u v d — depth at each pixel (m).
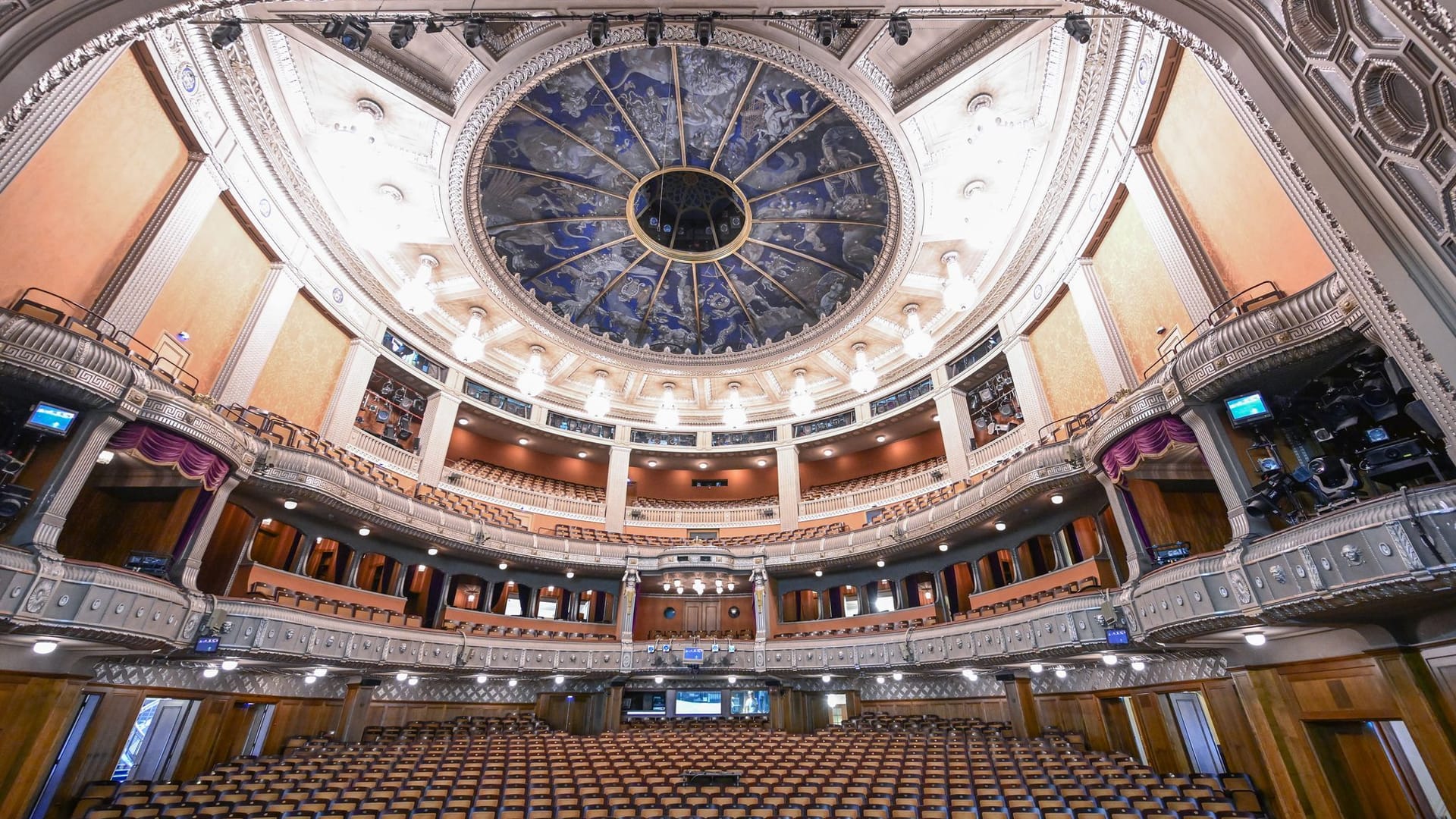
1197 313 11.28
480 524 19.23
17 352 8.68
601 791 9.95
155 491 11.92
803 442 25.58
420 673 16.27
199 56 12.02
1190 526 11.39
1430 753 7.56
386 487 16.58
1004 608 15.68
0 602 7.90
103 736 11.16
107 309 10.96
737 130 17.12
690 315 23.53
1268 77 3.48
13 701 9.38
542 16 6.33
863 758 12.09
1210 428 9.70
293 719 15.11
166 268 12.03
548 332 22.27
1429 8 2.52
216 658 11.82
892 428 24.45
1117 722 14.27
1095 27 12.11
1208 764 12.20
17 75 3.30
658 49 14.82
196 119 12.47
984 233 17.75
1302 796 9.42
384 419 20.83
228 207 14.08
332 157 15.63
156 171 12.04
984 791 9.85
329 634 13.48
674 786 10.46
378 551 17.77
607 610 22.28
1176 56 11.18
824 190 18.59
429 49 13.63
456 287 20.33
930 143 15.67
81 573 8.87
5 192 9.30
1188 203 11.81
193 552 11.63
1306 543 7.53
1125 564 13.97
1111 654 12.52
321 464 14.54
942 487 21.05
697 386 25.83
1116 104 12.95
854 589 22.88
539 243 19.97
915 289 20.67
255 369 14.73
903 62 14.03
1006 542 17.61
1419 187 2.84
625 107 16.44
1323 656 8.99
